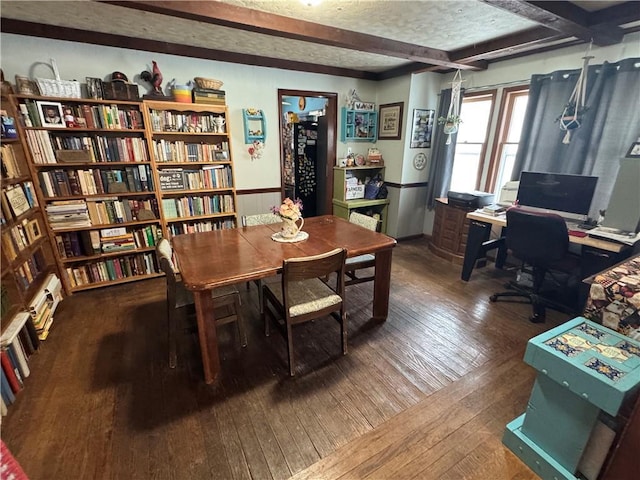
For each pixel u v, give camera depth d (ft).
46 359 6.72
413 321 8.20
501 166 12.01
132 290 9.86
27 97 7.89
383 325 8.02
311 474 4.40
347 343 7.29
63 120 8.42
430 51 9.89
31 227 8.19
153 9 6.32
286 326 6.08
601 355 3.85
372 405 5.56
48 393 5.78
